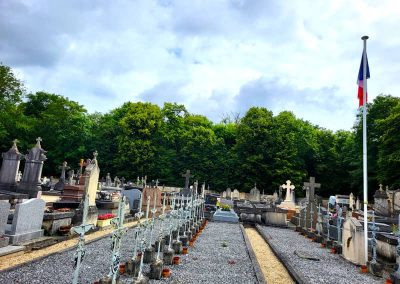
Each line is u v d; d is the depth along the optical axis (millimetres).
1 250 8820
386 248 10539
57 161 56500
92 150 57062
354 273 9789
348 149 57312
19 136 53625
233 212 23812
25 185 19922
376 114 48406
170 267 8828
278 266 10234
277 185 51094
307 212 20125
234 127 66875
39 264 7914
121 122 56188
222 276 8273
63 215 12273
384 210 33938
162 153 57375
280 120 56625
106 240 11961
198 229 16422
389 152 41281
